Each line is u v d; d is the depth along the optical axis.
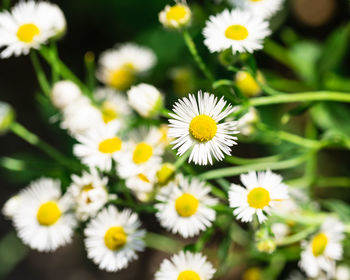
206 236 0.27
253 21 0.27
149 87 0.28
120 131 0.29
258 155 0.35
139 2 0.36
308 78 0.33
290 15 0.36
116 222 0.27
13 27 0.29
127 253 0.27
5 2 0.29
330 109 0.33
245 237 0.31
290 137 0.29
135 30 0.37
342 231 0.27
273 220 0.28
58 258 0.38
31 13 0.29
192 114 0.25
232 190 0.26
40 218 0.28
